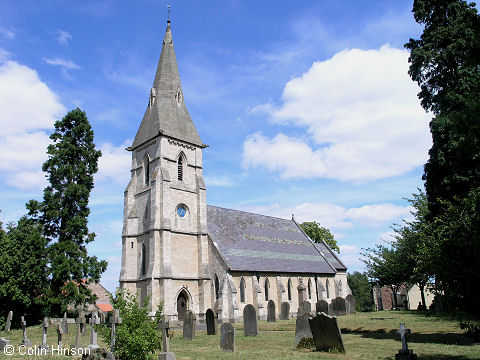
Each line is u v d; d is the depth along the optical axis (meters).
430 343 21.78
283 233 64.69
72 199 47.19
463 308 17.36
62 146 48.50
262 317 46.81
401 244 53.69
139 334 17.55
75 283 45.56
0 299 42.66
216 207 56.62
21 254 43.16
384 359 17.20
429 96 34.81
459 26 31.25
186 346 24.75
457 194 31.31
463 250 15.95
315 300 58.84
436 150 32.72
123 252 46.56
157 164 46.91
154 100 51.28
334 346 19.36
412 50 35.44
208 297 45.94
